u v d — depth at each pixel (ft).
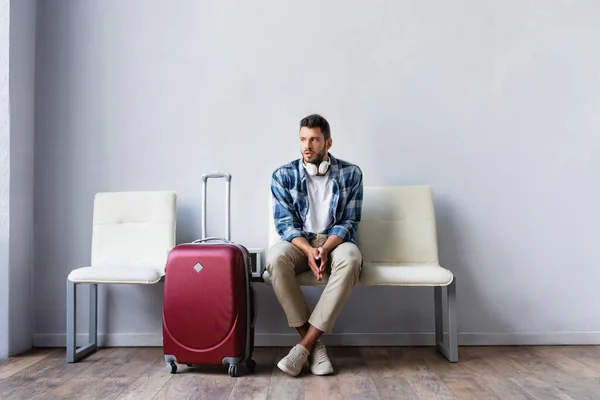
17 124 7.97
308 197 7.29
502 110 8.39
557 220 8.28
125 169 8.45
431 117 8.41
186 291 6.33
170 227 7.74
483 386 5.79
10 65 7.84
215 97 8.49
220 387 5.81
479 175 8.34
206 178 7.74
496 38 8.45
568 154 8.32
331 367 6.31
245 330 6.35
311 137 6.97
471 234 8.29
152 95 8.50
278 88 8.47
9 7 7.86
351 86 8.45
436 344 7.86
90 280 6.80
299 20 8.50
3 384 6.01
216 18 8.52
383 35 8.48
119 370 6.64
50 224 8.39
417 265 7.43
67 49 8.53
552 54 8.43
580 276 8.20
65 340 8.23
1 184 7.73
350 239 7.05
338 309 6.36
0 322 7.56
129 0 8.56
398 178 8.36
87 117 8.48
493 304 8.21
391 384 5.88
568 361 6.99
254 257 7.87
